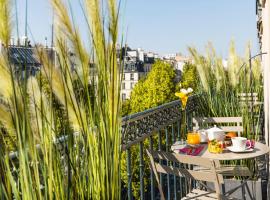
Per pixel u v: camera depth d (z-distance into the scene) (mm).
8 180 1251
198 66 6039
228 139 3920
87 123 1466
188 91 4410
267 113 5484
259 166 4969
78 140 1480
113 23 1510
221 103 5809
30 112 1281
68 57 1395
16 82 1236
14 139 1254
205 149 3605
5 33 1202
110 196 1553
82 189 1476
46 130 1324
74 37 1391
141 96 31109
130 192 2785
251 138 5168
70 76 1398
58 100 1372
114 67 1542
